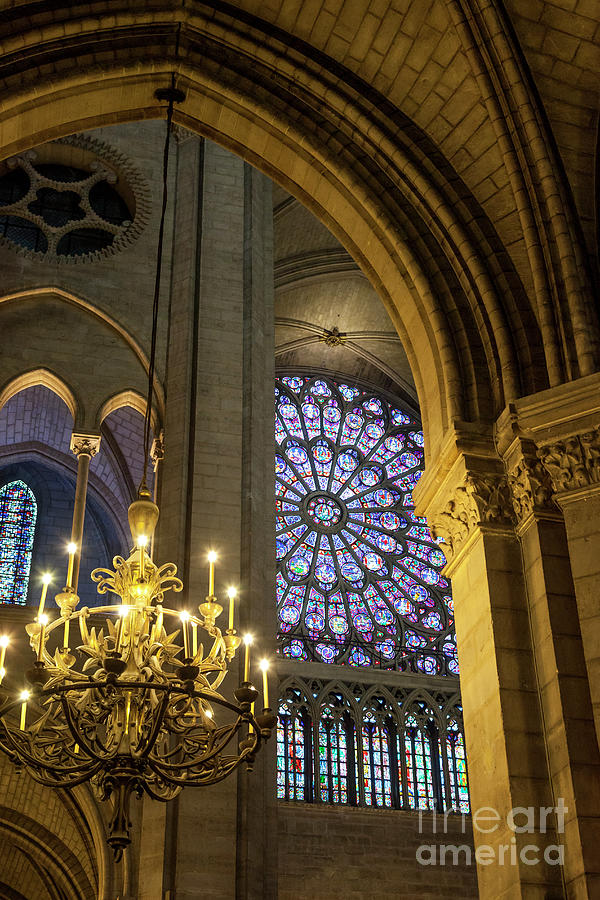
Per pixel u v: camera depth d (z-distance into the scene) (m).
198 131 15.03
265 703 10.77
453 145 13.66
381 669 27.86
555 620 11.07
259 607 20.62
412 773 26.30
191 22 13.84
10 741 10.40
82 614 11.86
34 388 26.89
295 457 31.22
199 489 21.61
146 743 10.20
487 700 11.35
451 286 13.36
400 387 33.22
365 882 24.02
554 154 13.02
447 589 30.14
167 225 25.47
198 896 17.61
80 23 13.49
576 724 10.48
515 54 12.95
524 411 11.73
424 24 13.30
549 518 11.68
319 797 25.12
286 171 14.86
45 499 28.38
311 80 13.91
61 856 21.70
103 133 25.98
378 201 13.85
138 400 23.66
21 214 25.02
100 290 24.16
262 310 24.53
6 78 13.43
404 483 31.84
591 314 12.23
